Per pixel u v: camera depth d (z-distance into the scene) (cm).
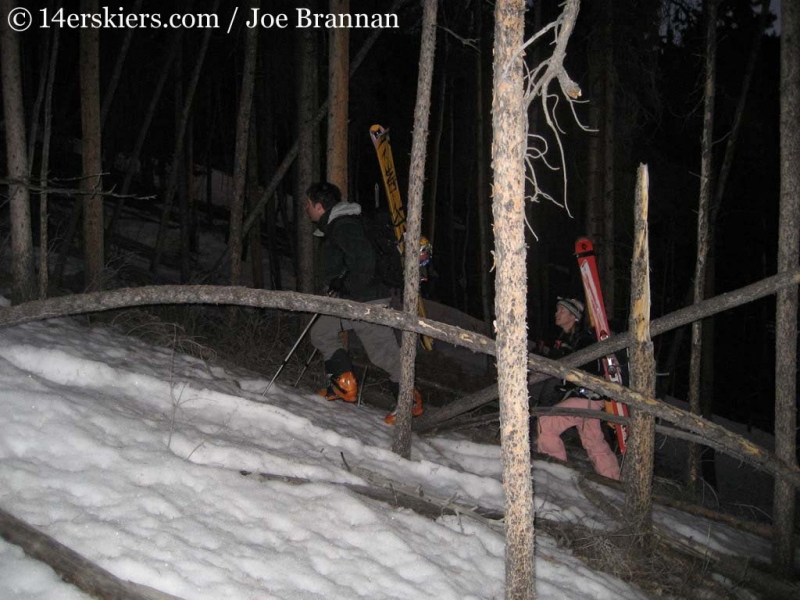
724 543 478
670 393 1211
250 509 321
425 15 418
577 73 992
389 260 509
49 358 393
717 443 443
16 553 247
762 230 1647
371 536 332
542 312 1278
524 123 231
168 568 262
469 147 1408
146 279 868
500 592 333
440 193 1759
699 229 619
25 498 278
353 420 507
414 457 471
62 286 649
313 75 711
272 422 430
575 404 531
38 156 1030
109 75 1034
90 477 302
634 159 1086
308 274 721
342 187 625
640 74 855
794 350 439
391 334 524
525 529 252
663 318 444
